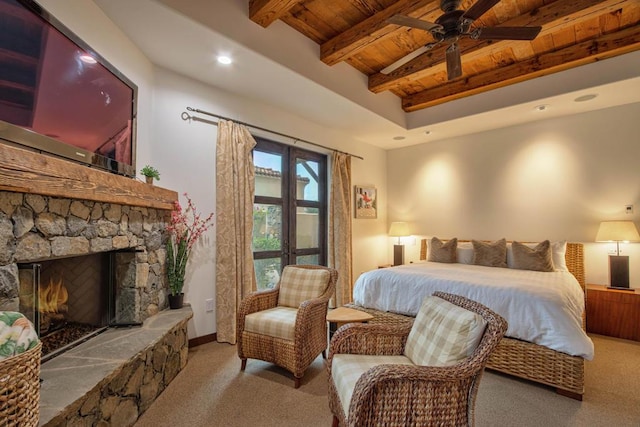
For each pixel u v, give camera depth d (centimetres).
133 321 231
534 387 236
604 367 266
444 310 167
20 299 147
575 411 204
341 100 364
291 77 310
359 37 288
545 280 293
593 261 387
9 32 144
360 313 288
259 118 371
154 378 213
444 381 132
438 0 237
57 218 166
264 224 395
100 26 215
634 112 367
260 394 223
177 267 283
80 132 186
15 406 106
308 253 452
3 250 138
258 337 253
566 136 409
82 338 202
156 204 253
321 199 476
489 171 471
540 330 231
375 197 553
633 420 194
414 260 546
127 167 234
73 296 210
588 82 330
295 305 280
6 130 140
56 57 169
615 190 376
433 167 530
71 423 139
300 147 438
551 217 418
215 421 192
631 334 330
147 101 278
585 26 295
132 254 233
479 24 285
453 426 136
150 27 234
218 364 270
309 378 247
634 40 291
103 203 201
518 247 376
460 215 499
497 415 201
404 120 468
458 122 437
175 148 301
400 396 132
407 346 181
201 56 274
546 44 324
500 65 368
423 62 343
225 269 322
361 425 129
